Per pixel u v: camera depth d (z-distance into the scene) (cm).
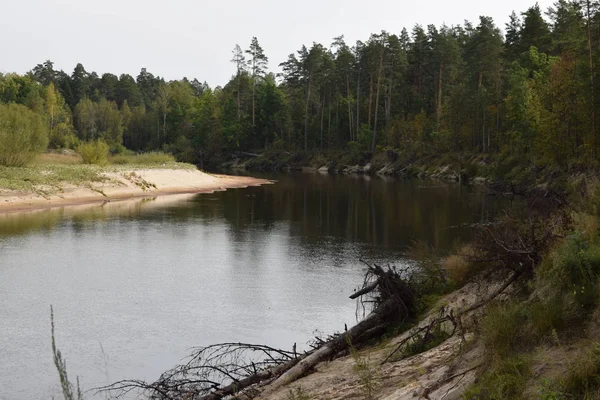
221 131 10369
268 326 1262
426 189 5125
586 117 4056
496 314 657
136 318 1324
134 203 3884
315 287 1609
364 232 2639
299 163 9412
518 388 504
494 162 5712
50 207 3519
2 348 1117
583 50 4725
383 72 8819
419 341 856
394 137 8444
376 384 704
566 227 973
